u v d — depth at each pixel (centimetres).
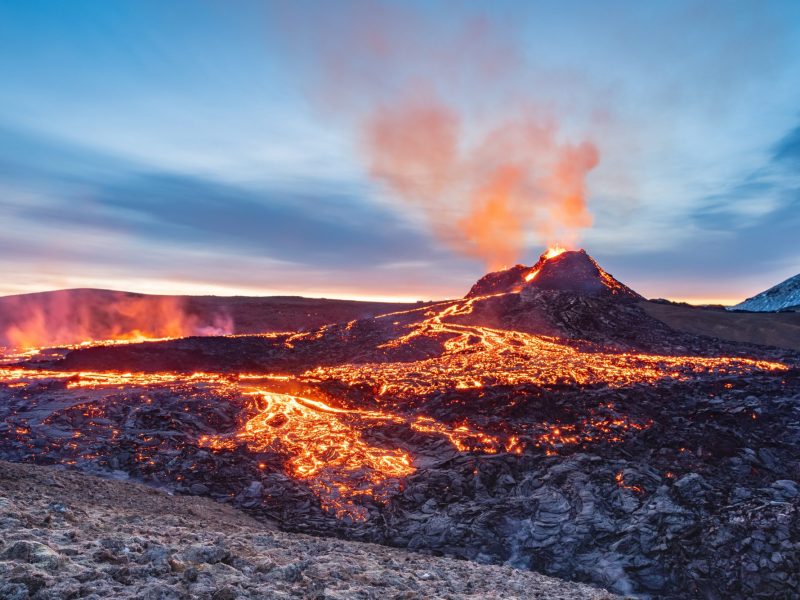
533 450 2575
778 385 3158
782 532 1734
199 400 3200
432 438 2758
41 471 1683
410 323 6159
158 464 2427
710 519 1881
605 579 1717
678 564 1741
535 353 4562
